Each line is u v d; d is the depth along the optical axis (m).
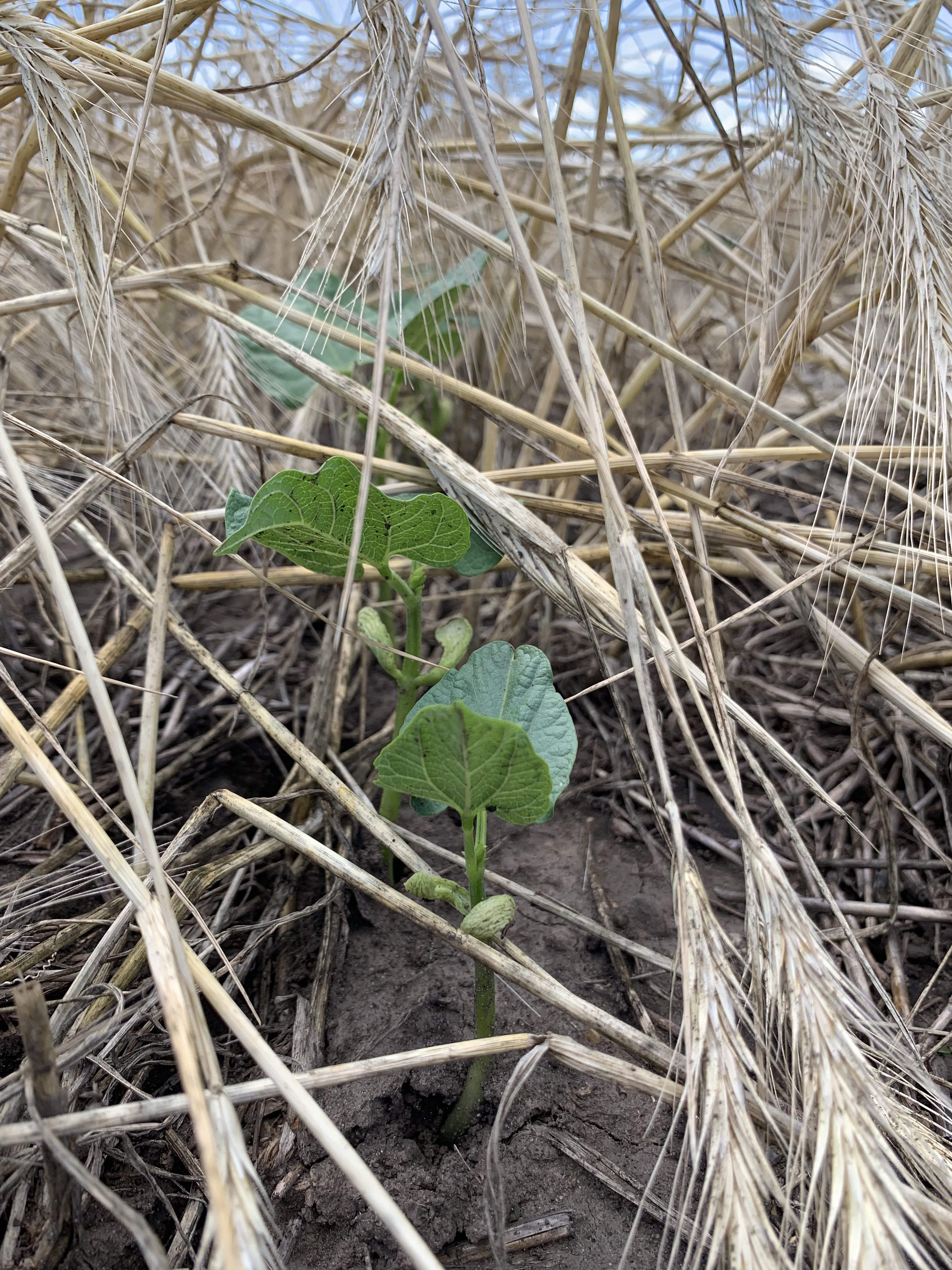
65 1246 0.22
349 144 0.38
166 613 0.35
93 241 0.32
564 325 0.53
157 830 0.36
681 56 0.35
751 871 0.23
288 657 0.46
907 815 0.32
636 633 0.24
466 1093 0.27
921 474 0.45
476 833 0.26
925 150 0.31
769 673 0.46
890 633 0.31
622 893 0.35
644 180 0.48
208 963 0.30
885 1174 0.19
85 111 0.35
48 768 0.23
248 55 0.51
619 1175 0.26
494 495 0.32
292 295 0.35
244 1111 0.27
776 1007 0.23
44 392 0.51
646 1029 0.30
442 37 0.25
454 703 0.21
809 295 0.33
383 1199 0.18
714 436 0.45
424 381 0.41
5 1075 0.26
